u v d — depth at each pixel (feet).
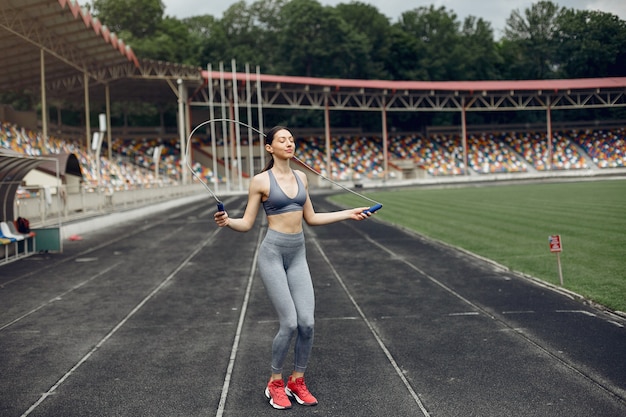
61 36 106.32
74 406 15.58
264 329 23.06
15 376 18.16
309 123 252.01
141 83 167.73
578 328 21.83
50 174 88.12
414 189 169.07
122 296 30.37
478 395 15.58
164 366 18.72
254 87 192.65
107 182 125.59
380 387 16.42
